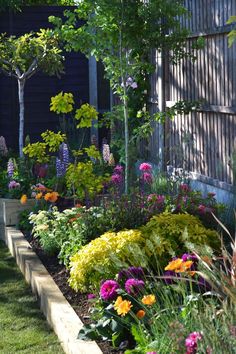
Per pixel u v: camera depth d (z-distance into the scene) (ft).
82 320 17.70
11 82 43.75
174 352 12.93
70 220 22.79
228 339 12.01
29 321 19.57
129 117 36.24
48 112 44.70
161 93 33.09
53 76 44.73
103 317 16.28
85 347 15.65
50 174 31.94
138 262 18.20
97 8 27.99
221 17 26.68
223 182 26.84
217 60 27.25
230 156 26.20
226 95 26.63
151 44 28.50
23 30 44.62
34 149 30.66
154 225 20.75
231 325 12.10
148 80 35.42
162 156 32.48
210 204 24.21
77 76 45.34
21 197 30.35
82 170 26.02
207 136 28.45
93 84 45.57
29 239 26.61
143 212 22.59
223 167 27.09
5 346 17.75
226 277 13.55
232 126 26.30
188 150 30.32
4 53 38.06
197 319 13.20
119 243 19.20
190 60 29.96
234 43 25.72
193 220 21.04
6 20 44.34
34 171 32.94
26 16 44.57
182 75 30.96
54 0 52.95
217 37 27.14
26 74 38.01
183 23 30.58
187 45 30.19
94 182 25.90
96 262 18.89
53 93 44.75
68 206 28.55
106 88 45.83
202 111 28.71
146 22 28.07
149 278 18.19
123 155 33.14
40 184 27.32
